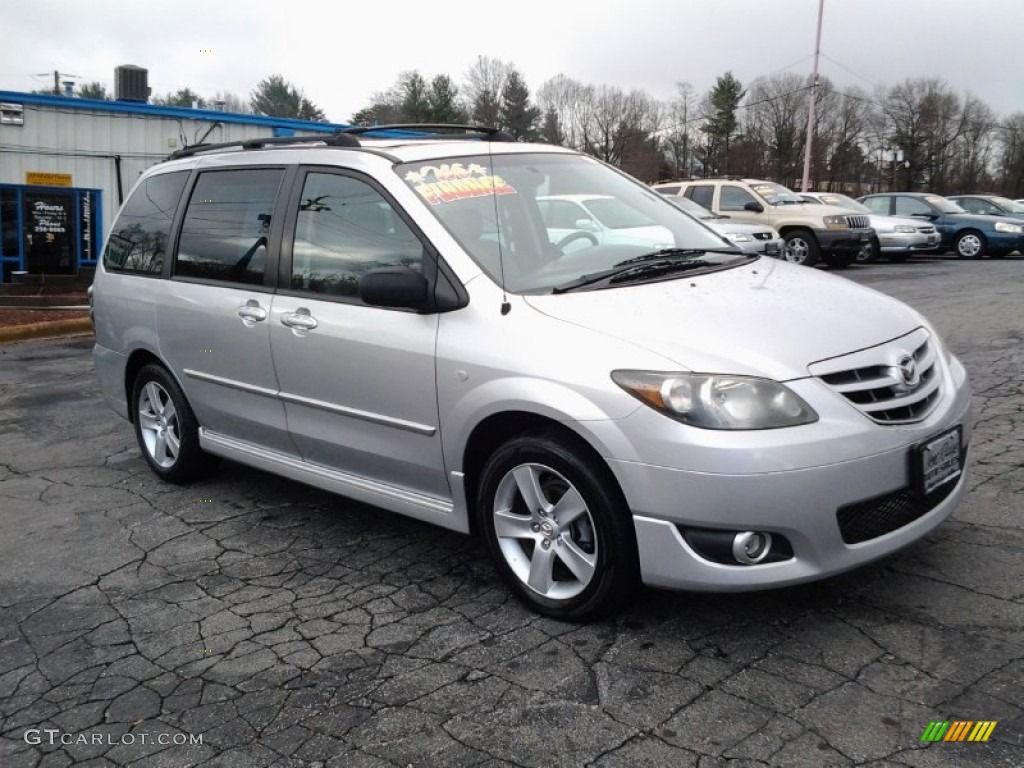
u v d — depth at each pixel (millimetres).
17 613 3824
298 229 4336
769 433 2928
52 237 17859
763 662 3072
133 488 5418
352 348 3924
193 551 4391
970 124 70875
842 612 3354
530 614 3539
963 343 8266
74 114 17547
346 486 4215
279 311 4297
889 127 70875
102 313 5676
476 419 3467
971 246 20422
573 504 3303
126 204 5719
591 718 2836
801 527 2947
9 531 4797
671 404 2996
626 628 3363
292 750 2785
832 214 16672
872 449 3023
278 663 3301
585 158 4840
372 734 2836
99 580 4113
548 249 3947
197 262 4918
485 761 2668
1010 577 3516
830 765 2541
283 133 19297
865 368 3174
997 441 5176
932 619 3258
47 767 2783
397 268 3662
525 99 80188
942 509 3340
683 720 2789
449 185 4008
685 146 75875
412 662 3246
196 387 4957
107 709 3076
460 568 4020
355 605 3721
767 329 3223
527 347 3338
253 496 5152
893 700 2811
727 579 2996
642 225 4430
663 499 3023
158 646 3480
